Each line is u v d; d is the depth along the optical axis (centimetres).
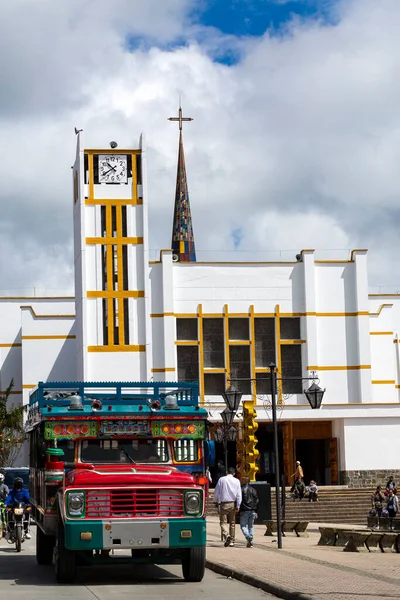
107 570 2195
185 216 12725
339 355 7394
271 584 1783
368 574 1980
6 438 7019
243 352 7288
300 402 7256
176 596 1712
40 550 2342
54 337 7825
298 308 7375
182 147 12862
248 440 3819
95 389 2397
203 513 1858
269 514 4297
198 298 7300
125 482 1838
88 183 7219
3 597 1695
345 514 5494
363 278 7438
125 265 7175
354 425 6731
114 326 7119
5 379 8225
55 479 1981
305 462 7119
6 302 8300
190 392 2100
